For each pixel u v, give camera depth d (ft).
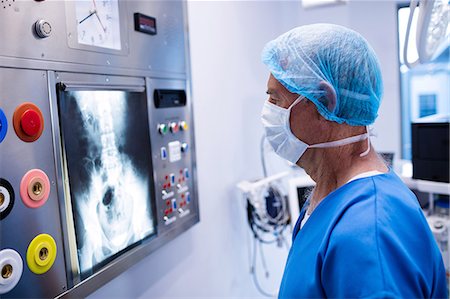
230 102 6.41
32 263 2.77
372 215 2.16
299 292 2.42
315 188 2.98
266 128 2.96
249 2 7.00
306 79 2.58
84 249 3.27
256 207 6.32
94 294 3.66
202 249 5.67
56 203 3.00
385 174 2.52
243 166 6.86
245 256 7.00
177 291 5.08
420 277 2.07
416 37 3.06
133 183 3.94
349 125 2.61
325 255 2.24
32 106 2.78
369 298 1.92
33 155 2.80
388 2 9.12
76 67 3.19
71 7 3.13
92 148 3.39
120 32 3.73
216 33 5.98
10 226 2.63
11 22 2.63
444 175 5.53
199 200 5.57
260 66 7.39
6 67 2.60
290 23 8.51
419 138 5.72
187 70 4.99
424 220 2.32
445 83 8.34
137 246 4.00
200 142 5.57
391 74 9.37
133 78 3.94
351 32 2.71
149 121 4.20
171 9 4.65
